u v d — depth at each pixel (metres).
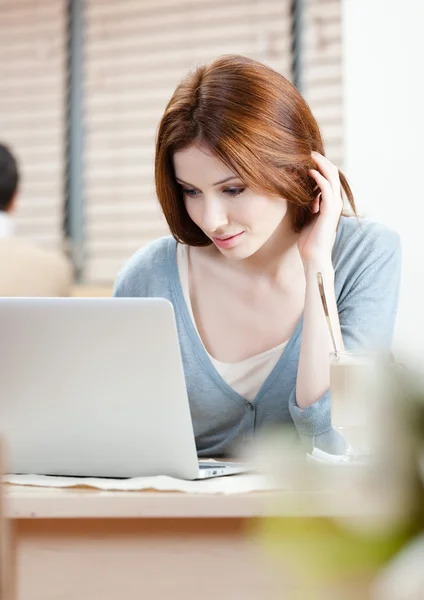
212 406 1.76
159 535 0.99
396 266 1.89
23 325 1.18
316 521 0.36
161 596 0.99
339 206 1.69
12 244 2.68
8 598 0.85
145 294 1.90
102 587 1.00
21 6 4.40
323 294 1.44
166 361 1.15
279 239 1.77
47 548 1.01
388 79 3.44
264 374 1.75
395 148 3.42
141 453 1.21
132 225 4.27
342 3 3.65
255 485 1.07
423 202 3.37
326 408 1.50
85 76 4.34
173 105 1.58
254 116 1.53
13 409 1.23
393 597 0.32
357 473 0.42
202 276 1.86
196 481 1.17
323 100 3.92
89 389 1.19
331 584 0.37
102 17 4.31
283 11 4.00
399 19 3.43
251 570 0.96
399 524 0.33
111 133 4.30
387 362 0.38
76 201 4.34
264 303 1.79
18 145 4.39
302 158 1.62
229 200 1.57
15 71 4.41
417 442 0.33
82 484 1.12
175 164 1.59
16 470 1.29
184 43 4.17
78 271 4.32
